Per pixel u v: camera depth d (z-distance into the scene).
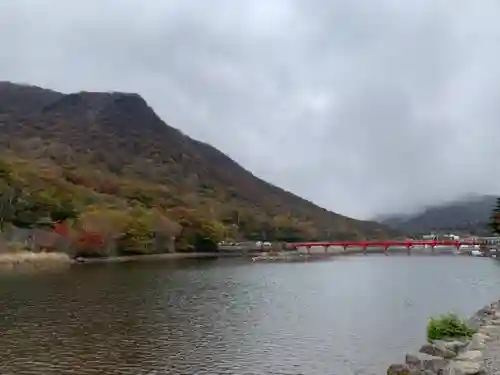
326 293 85.25
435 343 33.00
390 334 50.19
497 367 27.80
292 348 44.81
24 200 152.75
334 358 41.38
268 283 101.94
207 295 80.38
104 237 158.75
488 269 142.62
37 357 41.50
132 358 41.59
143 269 128.75
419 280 109.56
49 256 138.50
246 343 46.84
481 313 48.59
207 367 39.16
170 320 57.88
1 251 131.62
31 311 61.94
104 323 55.41
